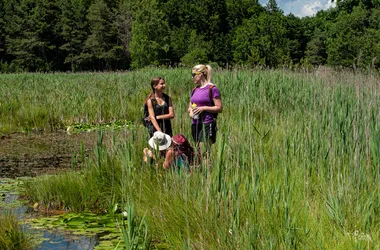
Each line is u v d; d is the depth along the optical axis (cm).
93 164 665
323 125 634
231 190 466
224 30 10256
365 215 412
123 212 545
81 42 7788
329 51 4359
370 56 3741
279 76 1381
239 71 1540
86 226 529
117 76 2436
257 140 648
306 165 546
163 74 2214
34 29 7488
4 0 7906
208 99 649
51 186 626
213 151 655
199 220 453
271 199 444
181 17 9819
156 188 555
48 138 1162
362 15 4094
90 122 1410
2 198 640
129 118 1441
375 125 575
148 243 401
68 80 2295
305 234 388
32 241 479
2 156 934
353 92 850
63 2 7831
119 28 7869
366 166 533
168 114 688
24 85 2031
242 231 407
